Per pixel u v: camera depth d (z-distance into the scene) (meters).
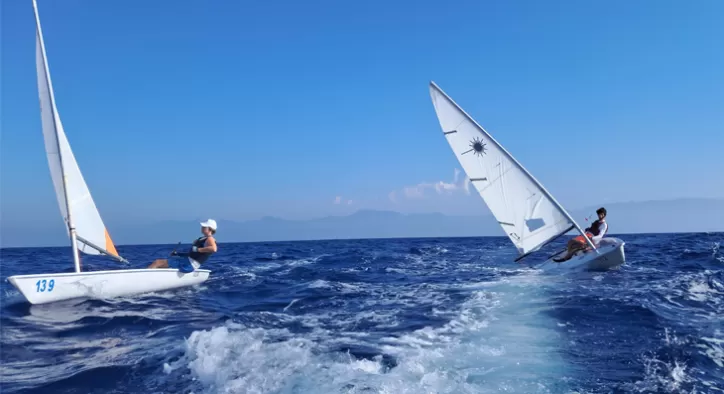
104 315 7.60
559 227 11.63
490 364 4.59
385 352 5.02
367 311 7.61
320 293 9.69
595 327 5.96
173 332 6.39
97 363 5.03
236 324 6.71
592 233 11.89
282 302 8.75
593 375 4.26
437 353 4.98
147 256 26.36
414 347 5.23
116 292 9.49
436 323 6.47
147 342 5.89
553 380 4.14
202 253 11.12
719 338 5.31
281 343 5.42
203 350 5.18
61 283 8.67
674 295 7.96
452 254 21.89
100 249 10.07
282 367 4.50
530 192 11.84
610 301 7.35
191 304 8.70
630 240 33.75
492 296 8.41
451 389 3.91
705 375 4.25
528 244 12.15
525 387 3.98
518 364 4.58
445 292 9.30
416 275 12.83
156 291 10.23
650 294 8.03
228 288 10.78
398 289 10.05
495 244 34.88
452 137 12.69
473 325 6.26
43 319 7.34
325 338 5.71
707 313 6.63
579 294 8.15
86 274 9.00
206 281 12.02
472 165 12.58
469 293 8.92
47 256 26.89
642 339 5.37
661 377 4.20
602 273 11.17
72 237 9.15
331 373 4.30
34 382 4.50
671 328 5.76
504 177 12.14
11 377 4.66
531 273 11.93
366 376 4.20
